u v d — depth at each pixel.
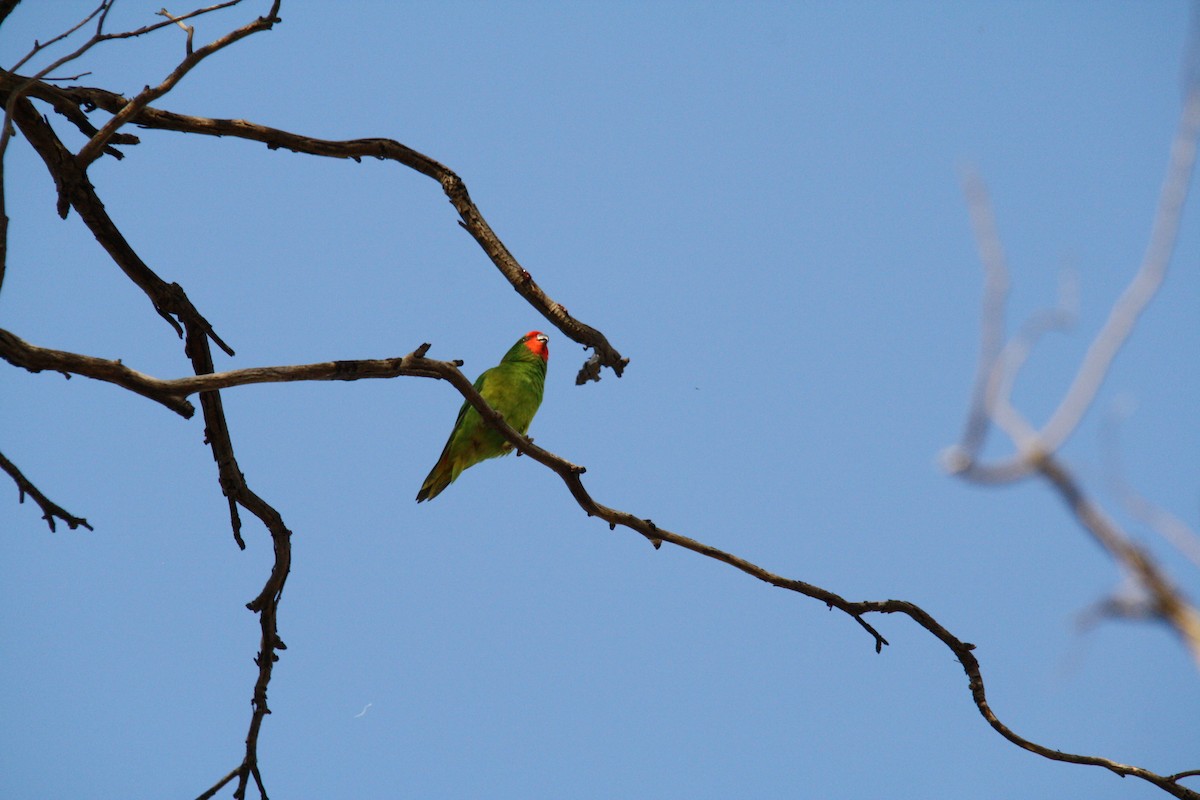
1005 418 3.96
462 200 12.81
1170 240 3.92
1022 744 11.68
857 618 12.40
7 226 8.34
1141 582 3.52
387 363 10.25
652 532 11.93
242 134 12.11
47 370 8.22
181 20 9.51
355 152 12.57
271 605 12.27
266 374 9.49
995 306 4.12
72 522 8.64
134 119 11.59
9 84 10.08
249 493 11.84
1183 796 11.04
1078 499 3.72
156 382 8.73
